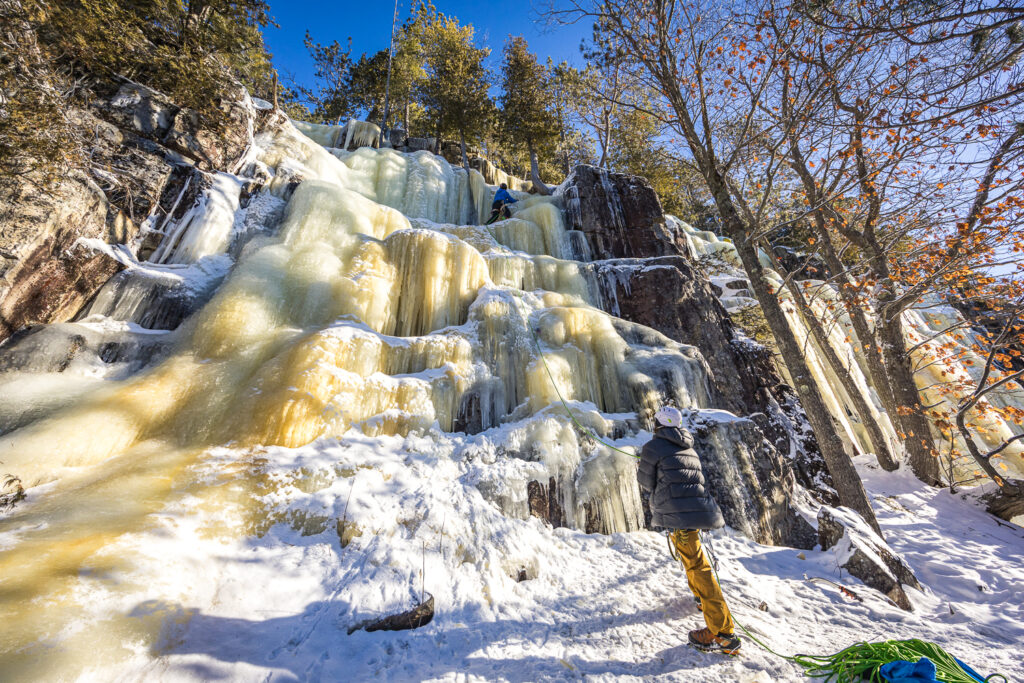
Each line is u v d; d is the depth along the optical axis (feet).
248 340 17.04
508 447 14.89
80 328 16.48
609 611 10.46
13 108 15.60
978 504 23.36
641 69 27.50
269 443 13.05
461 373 17.31
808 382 20.45
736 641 8.62
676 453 9.86
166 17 24.80
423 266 21.21
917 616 11.62
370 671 8.07
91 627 7.05
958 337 44.11
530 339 19.85
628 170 64.80
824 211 32.89
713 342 27.76
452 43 60.18
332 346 15.72
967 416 35.76
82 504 9.89
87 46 19.85
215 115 25.38
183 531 9.74
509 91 60.08
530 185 60.54
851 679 7.63
